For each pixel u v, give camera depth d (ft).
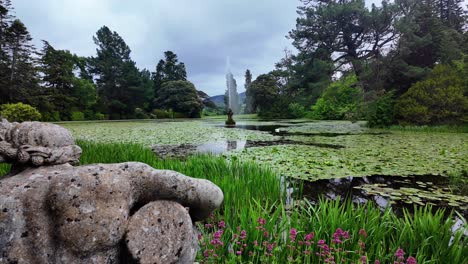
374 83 53.11
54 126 3.29
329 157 18.63
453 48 50.14
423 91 42.34
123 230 2.78
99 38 123.24
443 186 12.72
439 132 38.70
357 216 6.61
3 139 3.01
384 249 5.99
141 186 3.07
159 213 2.97
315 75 65.41
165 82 133.80
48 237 2.60
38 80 76.84
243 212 7.00
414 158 18.37
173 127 51.42
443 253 5.53
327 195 11.65
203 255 5.96
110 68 115.14
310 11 66.03
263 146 24.71
